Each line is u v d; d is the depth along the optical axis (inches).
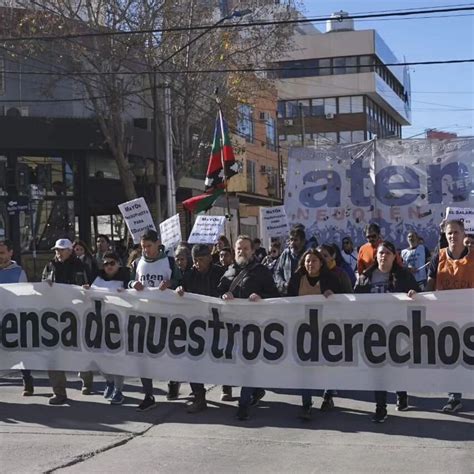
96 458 244.2
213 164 594.9
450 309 291.4
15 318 344.2
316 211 601.0
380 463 233.6
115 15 883.4
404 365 294.4
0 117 873.5
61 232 933.2
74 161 943.0
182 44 932.0
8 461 241.0
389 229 588.7
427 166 581.6
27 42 872.9
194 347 316.2
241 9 976.9
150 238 337.4
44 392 358.9
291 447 254.7
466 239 313.1
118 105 909.2
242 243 318.7
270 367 305.7
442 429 275.9
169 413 309.9
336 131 2802.7
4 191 898.1
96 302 333.1
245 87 1039.6
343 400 331.0
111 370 327.9
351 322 299.4
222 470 228.5
